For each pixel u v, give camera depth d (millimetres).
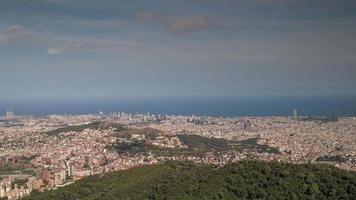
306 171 149625
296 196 137000
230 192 143875
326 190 138750
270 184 144125
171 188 157875
